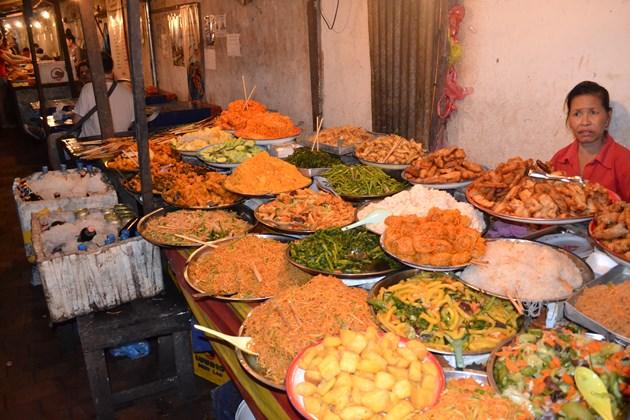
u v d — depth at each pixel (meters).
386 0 3.98
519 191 2.39
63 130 7.55
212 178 3.27
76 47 13.86
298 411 1.36
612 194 2.34
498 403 1.31
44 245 3.32
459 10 3.41
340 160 3.70
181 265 2.56
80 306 2.95
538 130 3.18
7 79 13.20
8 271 5.32
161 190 3.56
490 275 1.89
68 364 3.79
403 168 3.32
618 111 2.73
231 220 2.93
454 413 1.27
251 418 2.29
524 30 3.10
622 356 1.42
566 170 2.85
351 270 2.11
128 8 2.92
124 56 12.09
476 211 2.46
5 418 3.26
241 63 7.22
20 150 10.84
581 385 1.27
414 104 3.96
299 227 2.57
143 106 3.12
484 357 1.60
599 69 2.77
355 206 2.97
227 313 2.14
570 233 2.35
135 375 3.63
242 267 2.20
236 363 2.02
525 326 1.71
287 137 4.34
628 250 1.90
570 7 2.83
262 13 6.28
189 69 9.14
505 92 3.32
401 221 2.18
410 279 1.97
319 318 1.71
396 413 1.29
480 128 3.56
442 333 1.69
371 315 1.77
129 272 3.03
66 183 4.31
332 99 5.14
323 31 5.02
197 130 5.26
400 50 3.96
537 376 1.44
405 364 1.42
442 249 1.94
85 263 2.89
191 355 3.28
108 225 3.52
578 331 1.61
